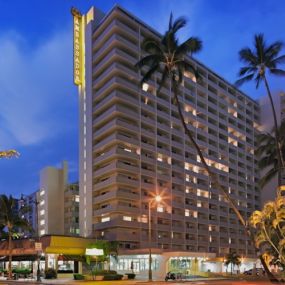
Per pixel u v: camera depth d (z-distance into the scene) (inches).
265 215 799.7
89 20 3740.2
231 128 4618.6
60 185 4697.3
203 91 4269.2
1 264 3127.5
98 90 3548.2
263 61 1630.2
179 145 3814.0
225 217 4259.4
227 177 4416.8
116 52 3363.7
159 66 1626.5
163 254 2728.8
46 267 2736.2
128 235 3176.7
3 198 2770.7
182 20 1863.9
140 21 3671.3
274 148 2028.8
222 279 2470.5
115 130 3334.2
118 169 3221.0
